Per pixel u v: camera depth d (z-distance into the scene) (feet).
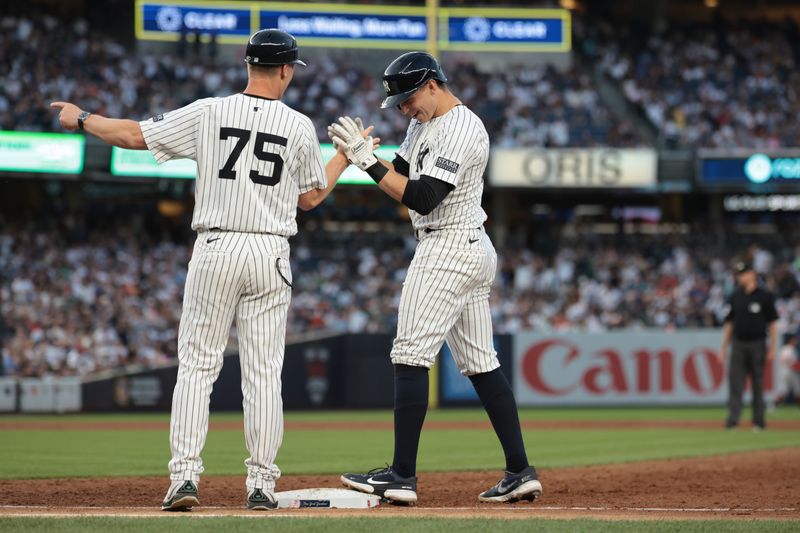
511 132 334.44
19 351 260.01
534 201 362.53
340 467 108.17
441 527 55.26
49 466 109.40
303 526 55.06
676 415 224.53
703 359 254.68
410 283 70.95
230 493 80.89
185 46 349.61
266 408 64.59
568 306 308.40
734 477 96.94
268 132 64.23
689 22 407.44
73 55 331.77
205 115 64.28
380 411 247.91
